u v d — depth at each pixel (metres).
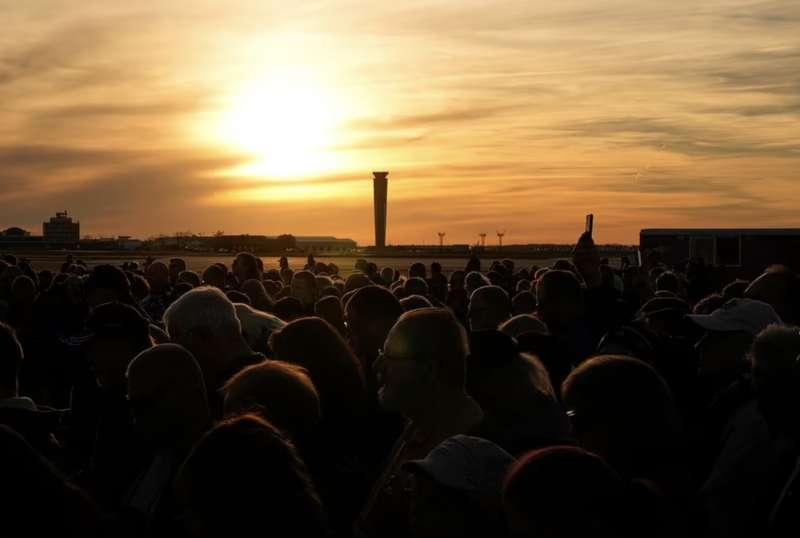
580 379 3.43
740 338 5.13
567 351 5.86
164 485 3.90
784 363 3.99
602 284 6.90
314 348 4.65
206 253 132.50
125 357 4.89
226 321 5.40
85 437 5.62
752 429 4.16
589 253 7.09
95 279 8.76
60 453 4.74
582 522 2.30
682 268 28.92
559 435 4.01
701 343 5.32
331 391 4.55
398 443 4.44
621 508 2.34
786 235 29.94
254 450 2.47
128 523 3.76
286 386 3.77
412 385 3.97
